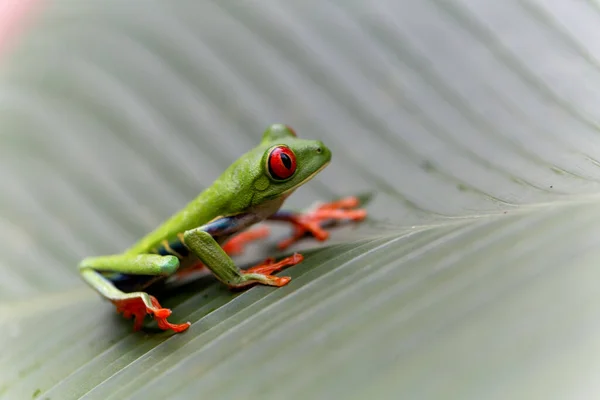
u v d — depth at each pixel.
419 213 0.35
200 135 0.40
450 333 0.30
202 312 0.34
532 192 0.33
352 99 0.38
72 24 0.41
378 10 0.39
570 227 0.31
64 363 0.34
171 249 0.36
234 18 0.41
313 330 0.32
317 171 0.36
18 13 0.41
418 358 0.30
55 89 0.40
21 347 0.35
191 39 0.41
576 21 0.36
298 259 0.35
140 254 0.36
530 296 0.31
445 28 0.38
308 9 0.40
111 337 0.35
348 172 0.37
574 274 0.31
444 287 0.31
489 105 0.36
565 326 0.29
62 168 0.40
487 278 0.31
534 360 0.28
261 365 0.31
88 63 0.41
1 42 0.41
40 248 0.38
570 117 0.34
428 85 0.37
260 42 0.40
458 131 0.36
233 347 0.32
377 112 0.38
